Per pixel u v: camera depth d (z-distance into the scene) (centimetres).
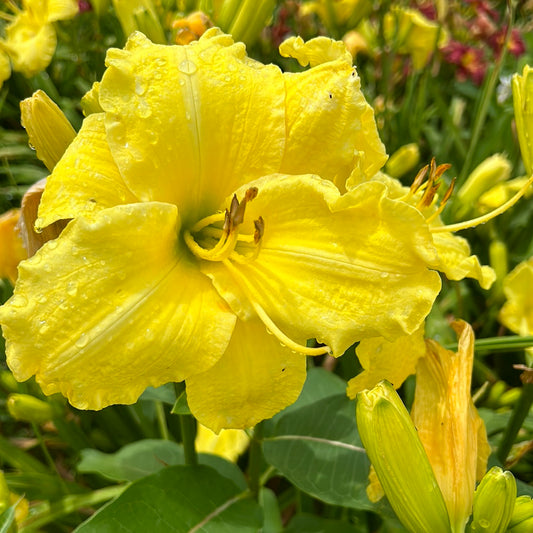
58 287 17
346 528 29
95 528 21
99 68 43
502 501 20
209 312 19
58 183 19
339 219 19
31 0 35
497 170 35
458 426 22
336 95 21
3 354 34
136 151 19
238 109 20
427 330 32
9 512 23
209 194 21
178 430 36
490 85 38
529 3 55
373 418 19
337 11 42
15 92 46
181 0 33
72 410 35
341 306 19
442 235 26
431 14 52
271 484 37
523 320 34
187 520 23
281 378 20
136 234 18
